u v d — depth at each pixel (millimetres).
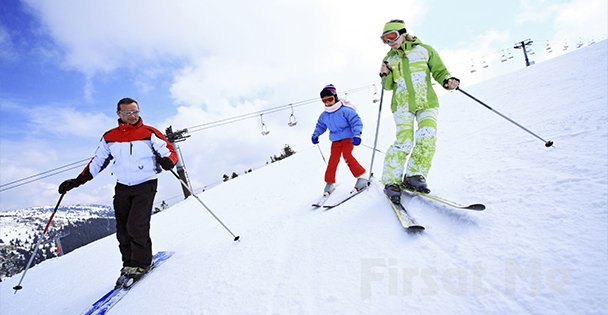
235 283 1956
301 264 1899
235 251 2547
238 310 1645
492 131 3389
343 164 5031
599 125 2295
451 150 3291
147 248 2764
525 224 1521
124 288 2533
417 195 2275
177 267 2691
